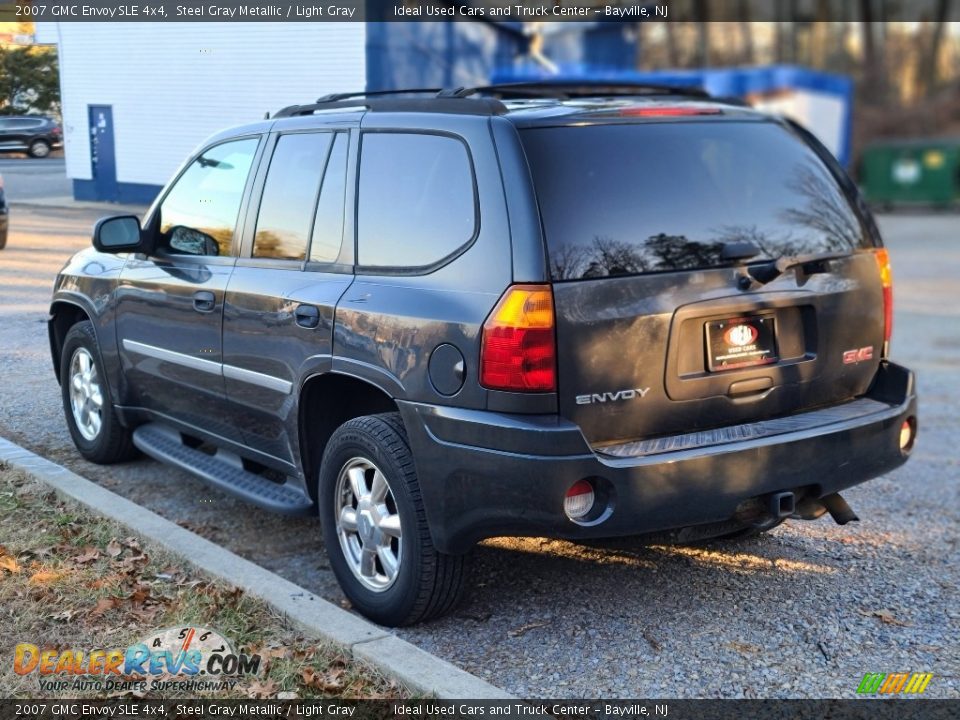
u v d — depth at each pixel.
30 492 4.84
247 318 4.33
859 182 27.06
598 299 3.44
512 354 3.35
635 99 4.18
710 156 3.90
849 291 4.04
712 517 3.58
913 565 4.54
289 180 4.36
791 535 4.86
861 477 3.96
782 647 3.75
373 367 3.72
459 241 3.59
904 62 39.69
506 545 4.63
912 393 4.14
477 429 3.41
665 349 3.56
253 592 3.85
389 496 3.80
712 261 3.70
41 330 5.90
